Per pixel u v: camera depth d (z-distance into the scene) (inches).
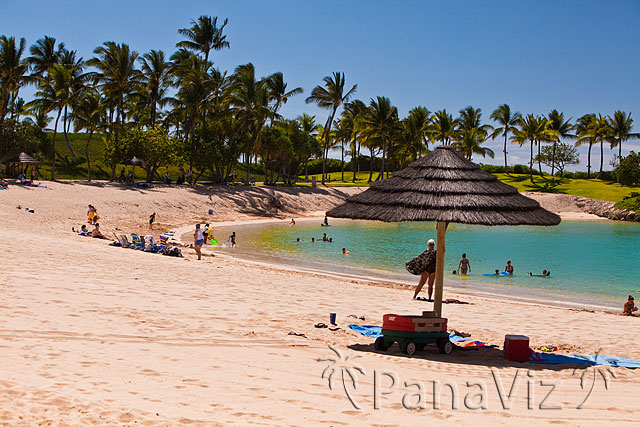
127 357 282.7
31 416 185.9
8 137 2234.3
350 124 3405.5
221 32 2733.8
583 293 914.1
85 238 1015.6
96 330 340.2
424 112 3203.7
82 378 236.1
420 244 1616.6
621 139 3627.0
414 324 380.8
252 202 2420.0
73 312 382.9
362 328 448.5
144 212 1833.2
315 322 454.3
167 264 745.0
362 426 202.7
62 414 190.2
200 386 242.2
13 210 1300.4
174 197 2118.6
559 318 590.9
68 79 2025.1
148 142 2226.9
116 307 418.3
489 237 1985.7
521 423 221.1
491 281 1010.7
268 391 243.8
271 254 1253.1
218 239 1536.7
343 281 850.1
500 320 555.2
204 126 2518.5
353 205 406.9
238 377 265.0
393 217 375.2
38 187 1806.1
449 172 398.9
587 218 2974.9
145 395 221.0
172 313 422.0
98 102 2209.6
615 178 3641.7
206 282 613.9
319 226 2164.1
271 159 3034.0
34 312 366.6
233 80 2551.7
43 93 2123.5
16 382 219.9
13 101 2400.3
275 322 431.8
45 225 1204.5
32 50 2290.8
